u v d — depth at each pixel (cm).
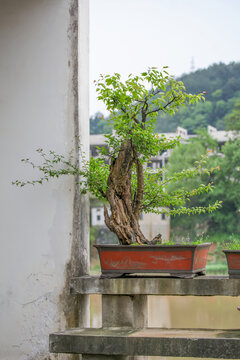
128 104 312
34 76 340
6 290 334
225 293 283
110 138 316
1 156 342
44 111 338
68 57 336
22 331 329
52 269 328
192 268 290
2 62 346
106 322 308
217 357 251
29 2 344
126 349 262
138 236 310
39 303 328
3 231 338
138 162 314
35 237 333
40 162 336
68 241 327
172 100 311
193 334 267
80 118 337
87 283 312
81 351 268
